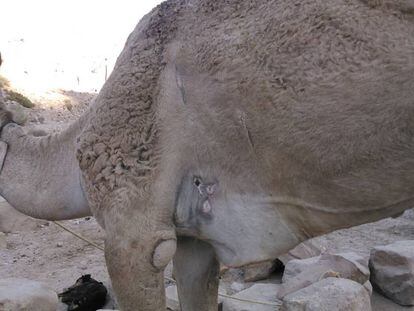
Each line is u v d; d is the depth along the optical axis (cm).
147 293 163
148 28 168
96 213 170
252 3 151
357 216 152
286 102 144
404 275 251
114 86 167
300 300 216
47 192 187
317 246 293
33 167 191
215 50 153
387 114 135
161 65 162
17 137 196
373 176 142
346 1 138
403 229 343
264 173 155
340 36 137
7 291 218
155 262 161
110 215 164
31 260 314
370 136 138
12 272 299
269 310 231
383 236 333
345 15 137
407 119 134
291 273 260
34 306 217
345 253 279
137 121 163
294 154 147
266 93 146
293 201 154
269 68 145
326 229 157
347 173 144
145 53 165
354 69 136
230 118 153
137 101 163
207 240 172
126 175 163
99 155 166
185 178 163
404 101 133
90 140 168
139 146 162
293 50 142
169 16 165
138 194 162
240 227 163
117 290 165
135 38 170
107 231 165
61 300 254
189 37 158
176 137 160
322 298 216
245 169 157
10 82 708
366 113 137
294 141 146
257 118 149
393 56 132
